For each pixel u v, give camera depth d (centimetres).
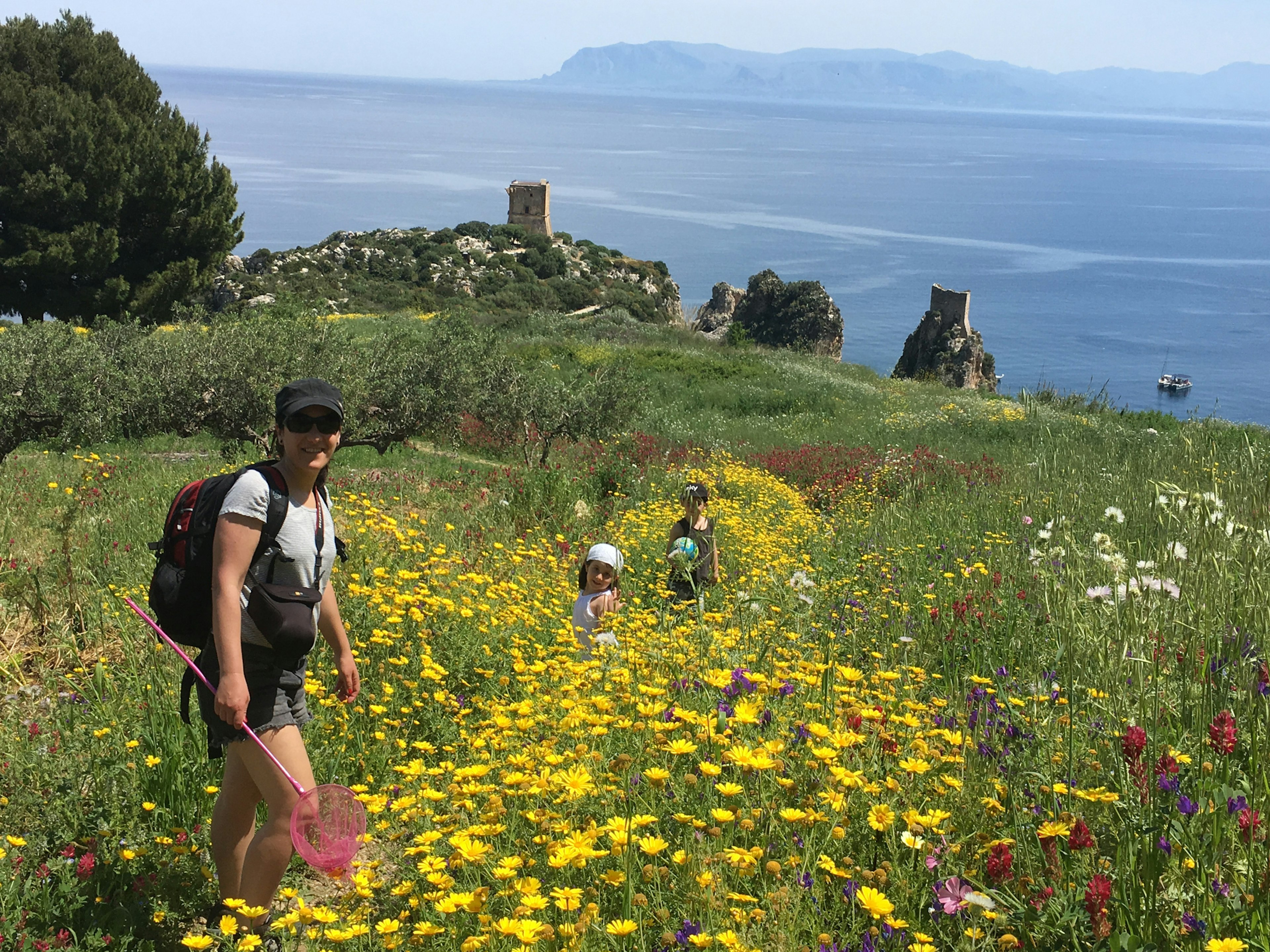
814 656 488
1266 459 1034
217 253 4394
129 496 920
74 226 3919
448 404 1722
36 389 1335
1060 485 1069
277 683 351
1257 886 262
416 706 474
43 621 602
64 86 4044
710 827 308
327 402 357
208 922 354
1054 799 325
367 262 8850
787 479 1834
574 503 1138
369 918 317
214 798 420
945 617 589
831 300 9681
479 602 601
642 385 2064
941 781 347
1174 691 402
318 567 362
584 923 261
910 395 3859
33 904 332
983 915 269
